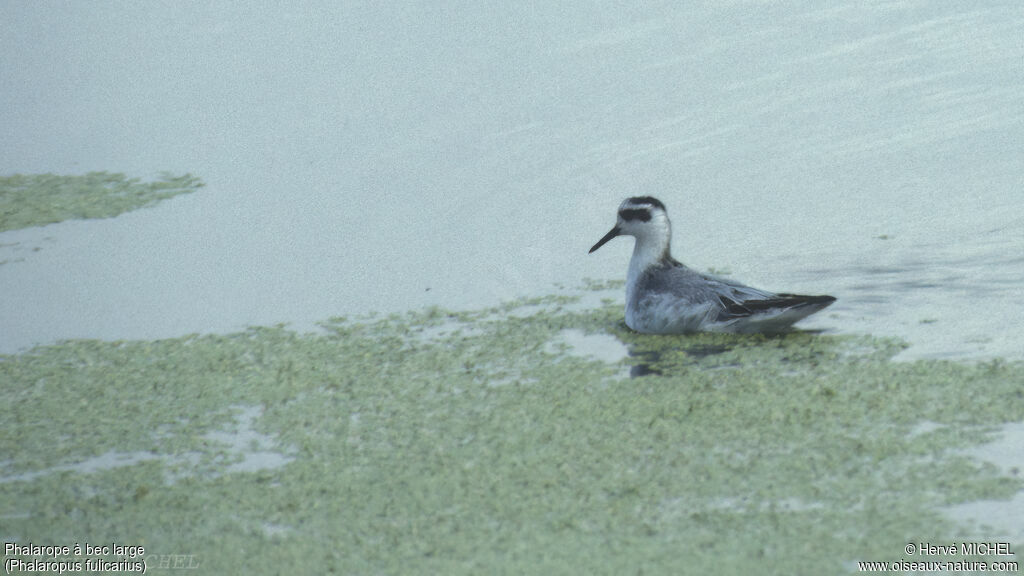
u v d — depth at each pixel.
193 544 11.61
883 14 28.05
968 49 25.67
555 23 28.58
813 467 12.05
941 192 19.89
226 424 14.18
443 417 13.84
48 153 24.70
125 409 14.76
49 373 16.00
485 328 16.45
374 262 19.08
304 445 13.48
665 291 15.73
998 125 22.23
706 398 13.74
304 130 24.42
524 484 12.21
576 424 13.39
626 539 11.03
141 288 18.70
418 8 30.20
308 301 17.83
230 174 23.03
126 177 23.33
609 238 16.22
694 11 28.75
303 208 21.28
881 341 15.02
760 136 22.73
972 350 14.55
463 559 10.95
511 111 24.42
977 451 12.12
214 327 17.16
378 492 12.31
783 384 13.97
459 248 19.39
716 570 10.42
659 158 22.12
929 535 10.73
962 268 17.11
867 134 22.42
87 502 12.62
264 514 12.09
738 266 17.91
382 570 10.87
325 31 29.19
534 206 20.72
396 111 24.83
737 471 12.10
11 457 13.73
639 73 25.69
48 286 19.02
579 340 15.80
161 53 28.84
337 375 15.23
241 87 26.62
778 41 26.80
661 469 12.27
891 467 11.95
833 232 18.81
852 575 10.22
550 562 10.76
